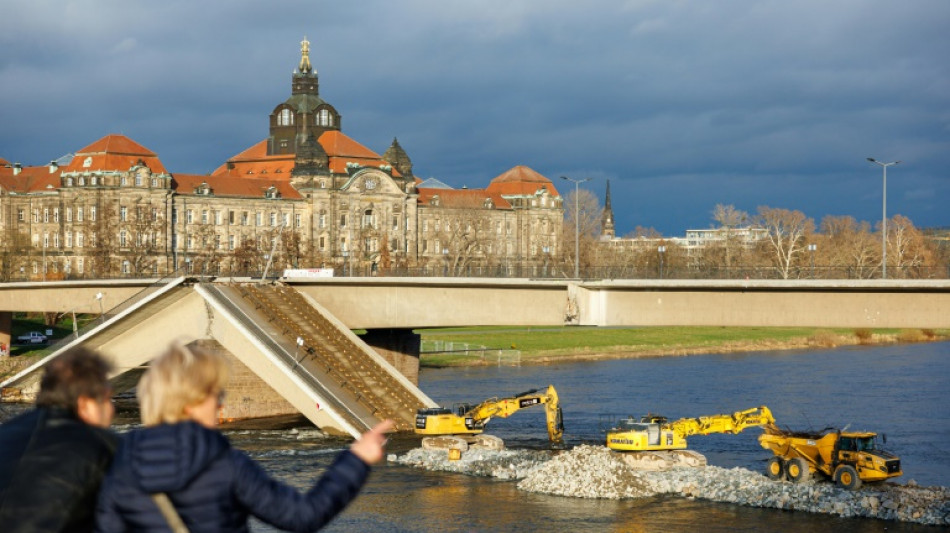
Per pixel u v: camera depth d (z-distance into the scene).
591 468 76.06
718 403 118.19
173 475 10.72
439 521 66.50
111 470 11.08
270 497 10.93
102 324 108.25
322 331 107.62
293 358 99.50
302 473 80.88
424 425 92.81
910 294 87.75
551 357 182.00
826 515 67.81
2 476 11.42
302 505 10.95
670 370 158.25
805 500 70.00
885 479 72.31
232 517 10.98
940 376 142.88
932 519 65.06
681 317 97.19
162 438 10.94
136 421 110.62
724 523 65.75
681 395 126.06
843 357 177.25
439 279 107.56
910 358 173.25
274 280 112.50
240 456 11.12
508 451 89.69
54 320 199.38
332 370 101.62
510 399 93.69
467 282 106.44
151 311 107.56
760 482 75.12
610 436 84.56
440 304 109.56
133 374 126.06
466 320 108.69
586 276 108.56
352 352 106.50
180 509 10.80
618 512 68.75
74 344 111.69
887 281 86.94
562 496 73.94
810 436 75.19
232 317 100.88
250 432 103.06
